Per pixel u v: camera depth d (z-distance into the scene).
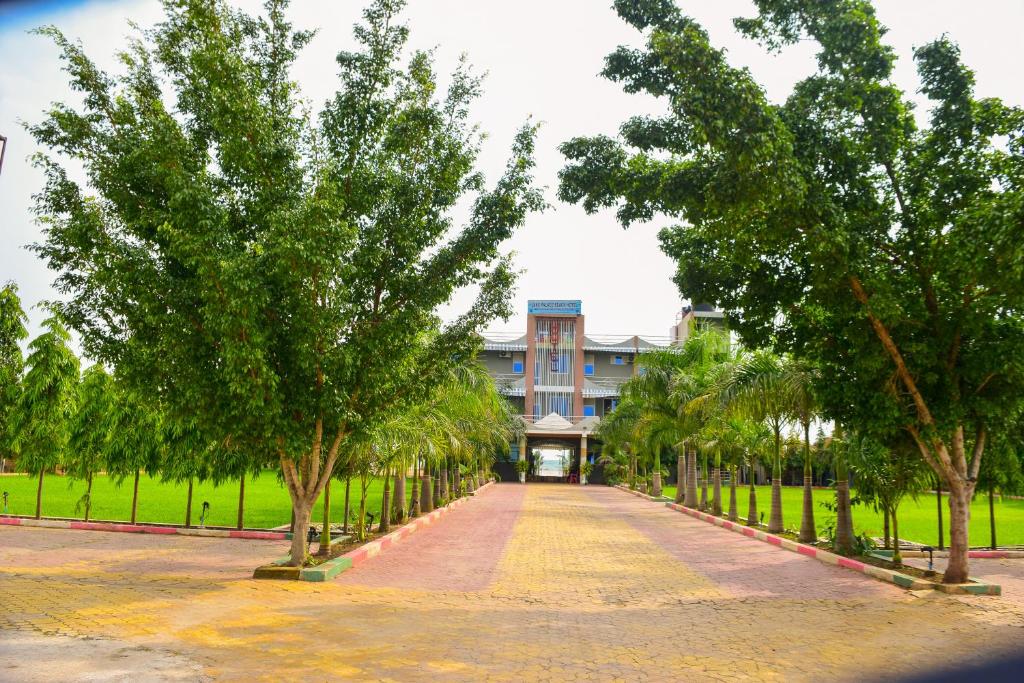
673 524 24.06
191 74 12.29
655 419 29.92
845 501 15.76
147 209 11.61
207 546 15.70
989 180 11.46
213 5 11.87
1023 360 11.26
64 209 11.73
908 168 12.08
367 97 12.95
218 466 17.95
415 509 23.53
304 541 12.41
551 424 62.59
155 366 11.50
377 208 12.58
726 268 13.18
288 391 11.74
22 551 14.34
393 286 12.59
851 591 11.58
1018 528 24.81
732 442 23.62
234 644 7.52
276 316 11.49
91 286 11.57
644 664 7.13
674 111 10.40
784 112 11.16
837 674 6.84
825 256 10.74
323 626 8.48
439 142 13.08
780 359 17.97
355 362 11.71
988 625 9.08
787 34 11.29
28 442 19.83
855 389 12.59
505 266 13.41
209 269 10.11
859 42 10.65
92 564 12.88
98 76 11.87
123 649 7.17
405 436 17.92
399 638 8.00
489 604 10.18
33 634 7.68
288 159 11.91
